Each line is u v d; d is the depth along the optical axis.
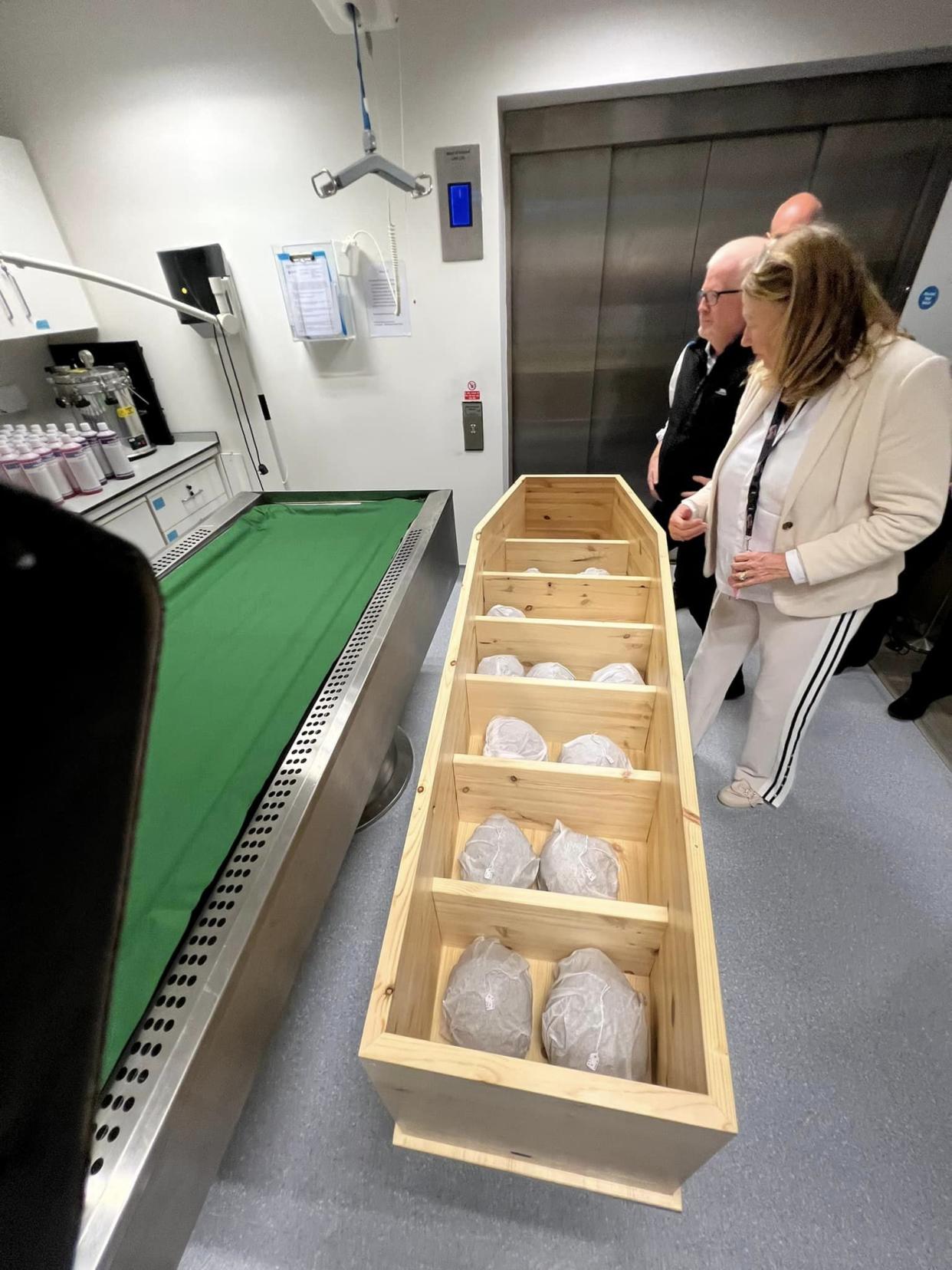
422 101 2.03
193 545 1.71
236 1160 1.05
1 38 2.07
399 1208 0.99
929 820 1.63
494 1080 0.60
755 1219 0.96
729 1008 1.24
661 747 1.07
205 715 1.06
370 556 1.61
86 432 2.26
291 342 2.57
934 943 1.34
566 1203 0.99
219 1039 0.67
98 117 2.20
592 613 1.56
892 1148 1.03
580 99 2.04
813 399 1.12
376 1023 0.65
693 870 0.75
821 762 1.82
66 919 0.22
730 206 2.25
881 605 2.01
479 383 2.57
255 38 2.00
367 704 1.15
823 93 1.98
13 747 0.17
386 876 1.54
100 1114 0.57
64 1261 0.29
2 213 2.16
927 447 1.03
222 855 0.81
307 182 2.22
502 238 2.28
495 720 1.23
